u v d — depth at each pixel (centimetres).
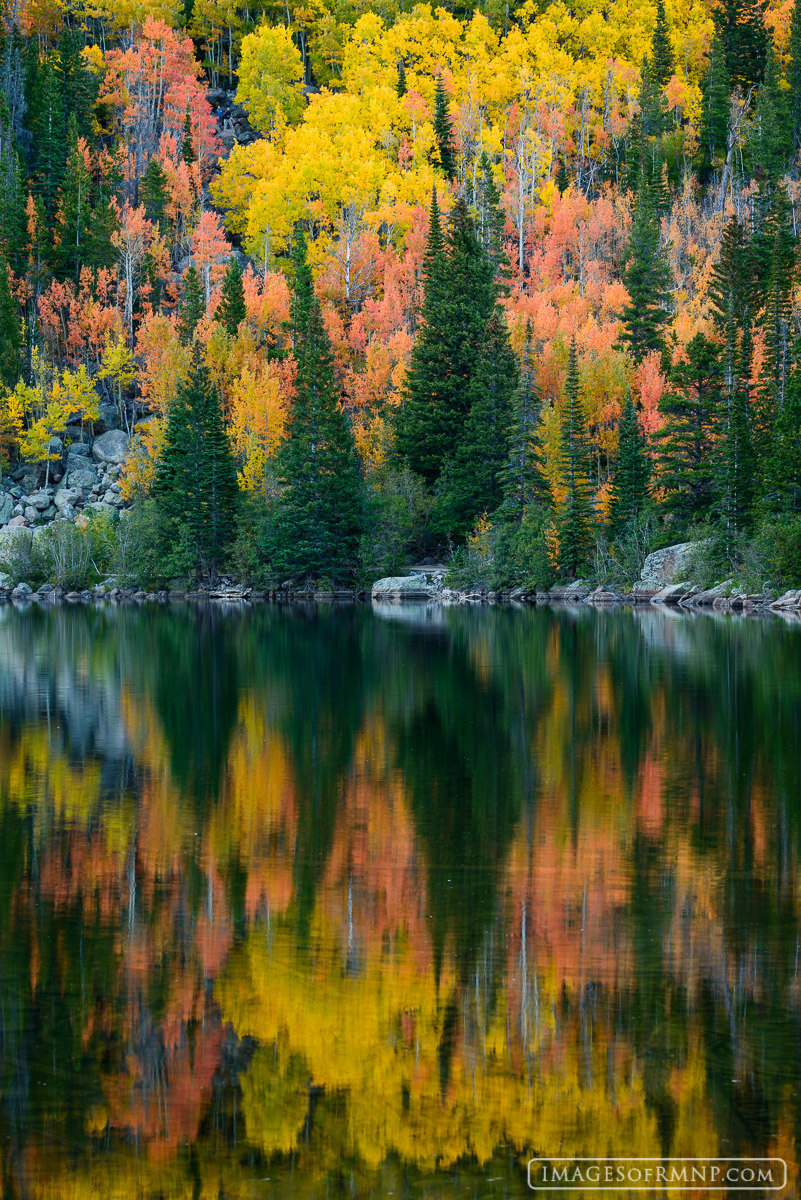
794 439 7969
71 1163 988
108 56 17512
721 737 2831
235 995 1282
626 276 12050
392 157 16925
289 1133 1021
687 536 8975
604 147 17500
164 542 10438
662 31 17838
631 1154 992
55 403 11756
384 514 10344
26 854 1833
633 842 1878
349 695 3666
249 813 2098
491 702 3475
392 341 12156
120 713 3331
